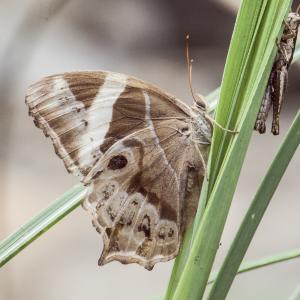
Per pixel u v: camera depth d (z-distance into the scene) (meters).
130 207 0.54
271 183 0.50
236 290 0.74
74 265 0.81
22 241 0.52
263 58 0.50
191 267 0.50
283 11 0.50
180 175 0.54
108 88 0.53
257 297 0.73
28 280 0.78
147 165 0.54
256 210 0.50
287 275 0.76
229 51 0.50
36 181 0.91
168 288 0.51
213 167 0.51
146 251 0.54
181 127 0.54
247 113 0.50
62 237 0.85
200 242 0.50
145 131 0.54
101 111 0.53
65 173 0.94
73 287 0.78
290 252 0.52
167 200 0.54
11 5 0.97
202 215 0.51
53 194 0.90
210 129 0.54
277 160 0.50
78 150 0.53
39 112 0.53
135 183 0.54
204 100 0.54
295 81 1.02
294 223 0.88
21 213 0.85
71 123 0.53
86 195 0.53
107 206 0.53
